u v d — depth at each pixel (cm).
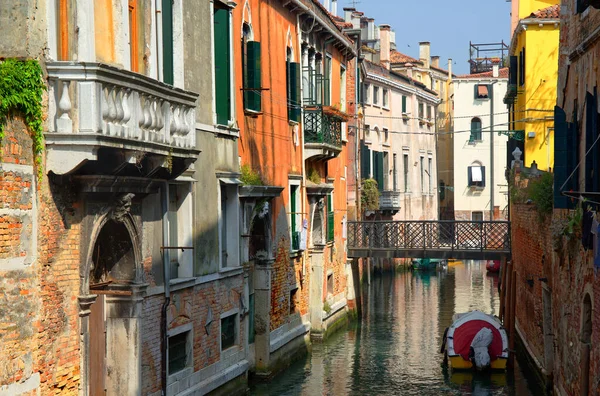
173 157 1159
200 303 1413
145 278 1215
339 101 2558
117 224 1117
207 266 1439
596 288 1202
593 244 1199
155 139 1091
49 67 941
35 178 938
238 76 1633
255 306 1802
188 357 1374
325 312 2317
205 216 1429
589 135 1255
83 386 1035
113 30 1060
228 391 1530
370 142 3962
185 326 1350
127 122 1019
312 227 2233
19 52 917
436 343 2272
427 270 4462
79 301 1029
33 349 934
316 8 2227
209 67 1451
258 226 1797
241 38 1659
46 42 945
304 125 2127
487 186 5238
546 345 1727
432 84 5300
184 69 1334
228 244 1588
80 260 1034
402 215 4466
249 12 1703
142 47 1170
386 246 2752
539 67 2511
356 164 3309
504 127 5200
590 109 1251
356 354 2125
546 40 2503
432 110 5091
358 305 2812
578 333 1345
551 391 1698
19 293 909
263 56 1803
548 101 2512
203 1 1424
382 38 4503
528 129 2530
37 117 928
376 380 1838
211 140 1458
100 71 943
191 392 1359
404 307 2998
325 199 2342
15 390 900
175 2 1298
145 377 1205
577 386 1352
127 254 1153
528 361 2020
